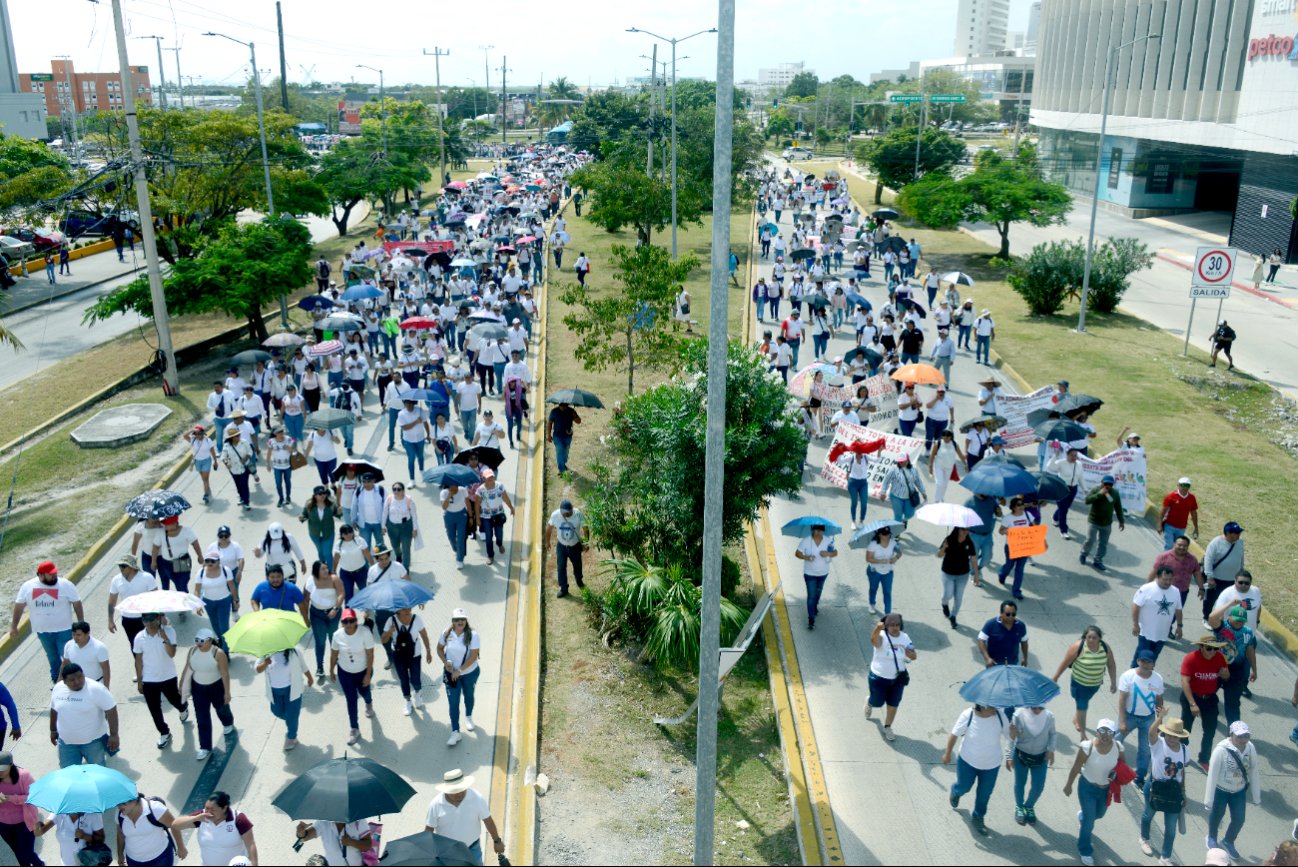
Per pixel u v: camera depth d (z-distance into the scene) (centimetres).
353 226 6675
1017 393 2638
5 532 1864
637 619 1426
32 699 1330
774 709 1287
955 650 1408
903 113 12412
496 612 1516
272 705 1170
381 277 3694
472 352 2627
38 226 3891
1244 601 1164
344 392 2345
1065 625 1477
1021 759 1038
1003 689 1005
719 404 884
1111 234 6044
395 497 1566
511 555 1709
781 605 1541
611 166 4869
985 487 1512
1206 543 1770
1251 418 2506
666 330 3123
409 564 1609
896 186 6988
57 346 3403
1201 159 6644
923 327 3322
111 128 4062
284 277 3077
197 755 1173
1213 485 2031
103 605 1586
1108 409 2522
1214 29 5716
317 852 1030
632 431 1558
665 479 1471
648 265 2283
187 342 3319
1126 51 6956
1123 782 995
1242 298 4216
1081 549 1738
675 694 1327
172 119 3994
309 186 4547
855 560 1695
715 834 1070
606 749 1210
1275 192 5097
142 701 1303
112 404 2636
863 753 1190
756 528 1812
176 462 2194
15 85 10312
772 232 4688
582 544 1592
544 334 3241
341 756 1181
